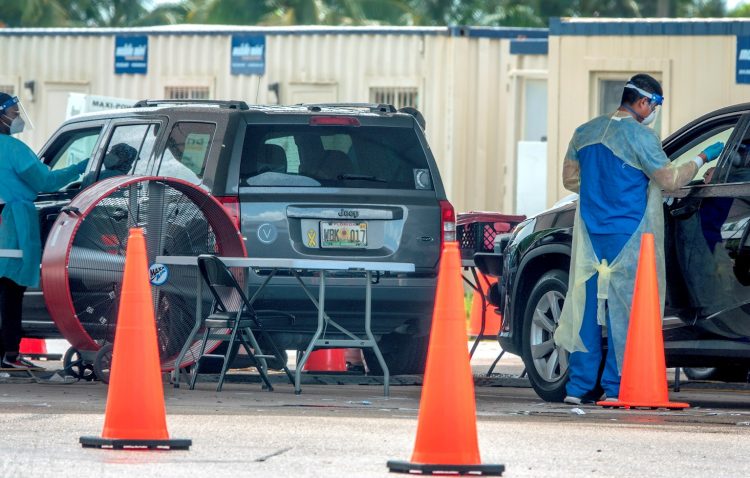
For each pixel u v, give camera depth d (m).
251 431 18.62
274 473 15.25
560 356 24.14
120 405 16.70
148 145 27.86
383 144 27.28
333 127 27.12
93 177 28.59
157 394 16.78
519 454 17.03
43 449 16.66
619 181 22.67
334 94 62.22
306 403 22.86
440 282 15.26
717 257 22.06
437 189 27.27
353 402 23.22
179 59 64.25
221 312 25.20
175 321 26.42
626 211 22.64
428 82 61.12
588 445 17.89
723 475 15.80
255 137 26.78
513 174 60.12
